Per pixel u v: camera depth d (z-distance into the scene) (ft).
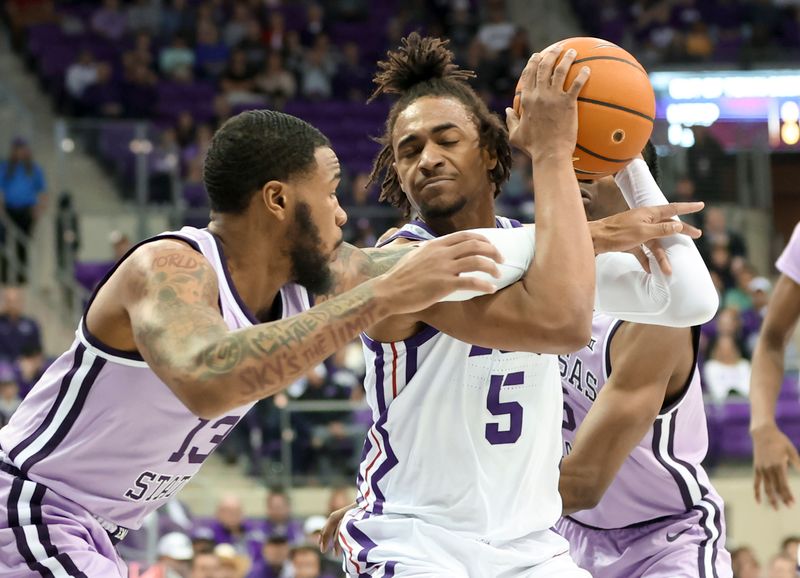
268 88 61.67
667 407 13.96
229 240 10.48
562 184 10.78
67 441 10.85
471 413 11.42
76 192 45.21
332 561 29.68
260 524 32.55
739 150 52.54
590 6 71.05
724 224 50.90
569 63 10.91
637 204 12.32
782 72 56.95
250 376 9.16
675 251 11.84
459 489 11.41
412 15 67.36
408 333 11.38
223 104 59.16
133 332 9.80
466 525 11.42
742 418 37.35
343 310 9.48
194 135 55.88
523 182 52.24
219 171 10.32
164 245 10.12
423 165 11.44
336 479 33.91
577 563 14.98
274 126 10.36
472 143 11.58
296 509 33.40
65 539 10.82
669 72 56.90
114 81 60.85
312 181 10.43
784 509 37.37
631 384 13.16
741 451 37.32
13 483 10.92
